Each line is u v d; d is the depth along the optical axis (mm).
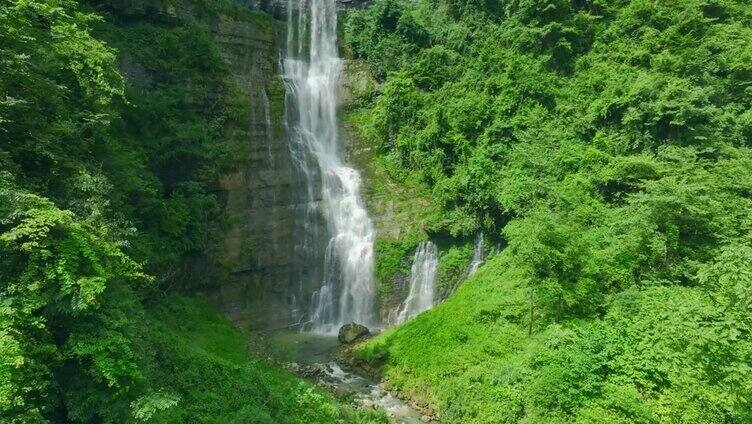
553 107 32438
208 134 29172
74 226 11812
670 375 17031
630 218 23656
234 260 29391
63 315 11594
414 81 37531
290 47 38281
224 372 17859
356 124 38438
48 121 15172
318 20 40469
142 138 25625
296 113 36031
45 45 15453
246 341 26250
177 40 29000
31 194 11555
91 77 17797
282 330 30609
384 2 40031
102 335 11828
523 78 32906
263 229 31156
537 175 29234
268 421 15492
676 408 16484
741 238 22531
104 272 11992
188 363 17344
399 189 35375
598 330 20047
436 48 37750
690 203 22906
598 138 29516
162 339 17625
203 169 28250
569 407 17672
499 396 19234
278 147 33469
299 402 18281
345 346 27844
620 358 18531
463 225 31656
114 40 26625
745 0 34969
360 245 33750
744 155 26969
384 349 25250
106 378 11500
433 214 33250
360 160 37062
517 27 35062
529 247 22703
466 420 19547
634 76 30672
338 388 23219
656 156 27688
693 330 13250
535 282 22562
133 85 26500
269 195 31938
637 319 20094
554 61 34031
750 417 12781
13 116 13586
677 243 23312
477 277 28828
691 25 32062
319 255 33219
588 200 26875
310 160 34906
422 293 32312
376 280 32906
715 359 12828
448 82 36719
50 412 11242
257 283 30531
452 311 26391
